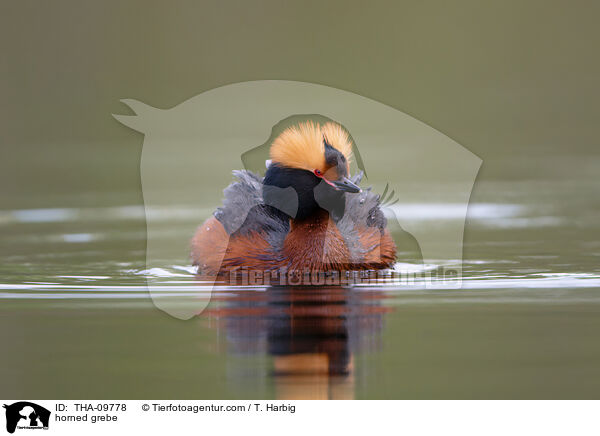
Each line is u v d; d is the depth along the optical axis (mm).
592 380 13781
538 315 17391
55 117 44062
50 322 17344
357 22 50344
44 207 31203
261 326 16781
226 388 13602
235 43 49000
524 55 50375
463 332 16281
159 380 13969
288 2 50188
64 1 48312
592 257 23297
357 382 13812
